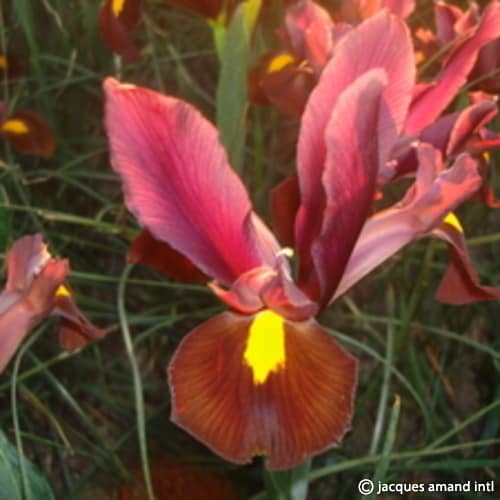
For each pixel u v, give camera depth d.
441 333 0.43
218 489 0.45
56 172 0.49
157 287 0.51
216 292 0.26
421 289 0.44
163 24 0.62
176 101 0.25
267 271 0.26
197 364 0.25
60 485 0.46
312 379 0.25
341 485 0.44
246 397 0.25
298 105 0.38
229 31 0.36
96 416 0.49
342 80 0.25
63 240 0.51
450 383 0.51
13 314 0.27
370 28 0.25
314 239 0.27
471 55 0.31
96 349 0.48
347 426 0.24
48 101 0.53
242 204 0.26
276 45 0.48
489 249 0.53
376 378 0.44
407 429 0.48
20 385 0.42
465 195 0.29
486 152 0.37
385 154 0.26
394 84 0.26
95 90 0.57
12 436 0.46
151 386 0.48
